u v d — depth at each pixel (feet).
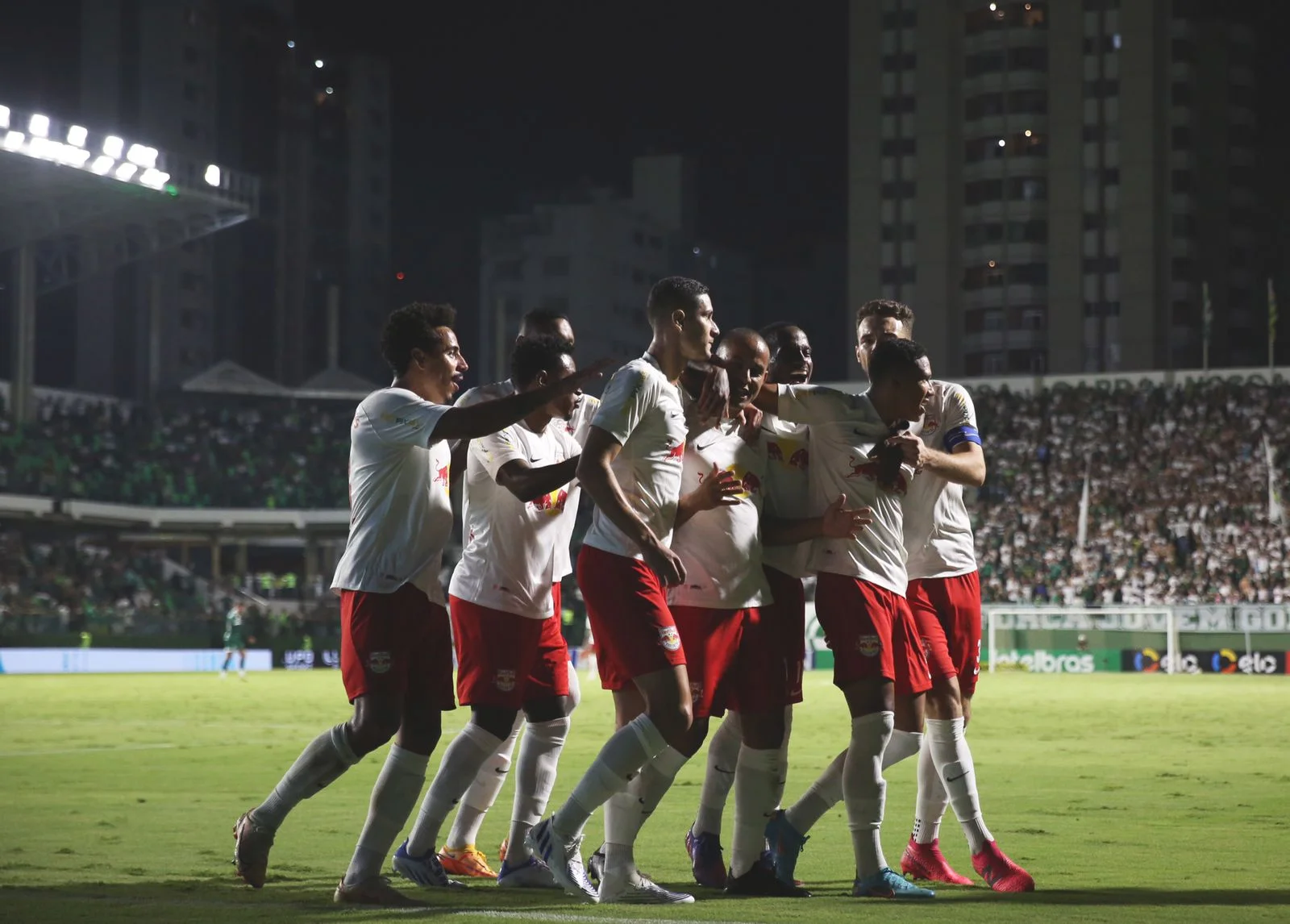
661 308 36.76
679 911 33.17
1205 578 256.73
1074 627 241.35
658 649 35.14
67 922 31.63
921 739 39.75
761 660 37.91
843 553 37.81
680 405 36.91
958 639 40.81
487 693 39.27
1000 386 330.34
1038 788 66.54
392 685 36.24
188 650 277.03
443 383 38.60
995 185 515.09
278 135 579.89
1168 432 300.20
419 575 36.96
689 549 37.40
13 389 310.65
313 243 598.34
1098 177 505.25
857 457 38.22
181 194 287.69
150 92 528.22
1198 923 31.19
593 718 130.82
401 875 40.57
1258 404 299.58
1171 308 508.12
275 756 87.66
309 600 331.98
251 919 31.96
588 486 34.42
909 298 520.42
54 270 320.09
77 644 260.62
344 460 356.18
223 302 557.74
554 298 594.24
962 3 522.88
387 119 630.33
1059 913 32.76
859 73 525.75
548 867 35.86
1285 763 80.74
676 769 36.27
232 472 339.16
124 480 318.65
